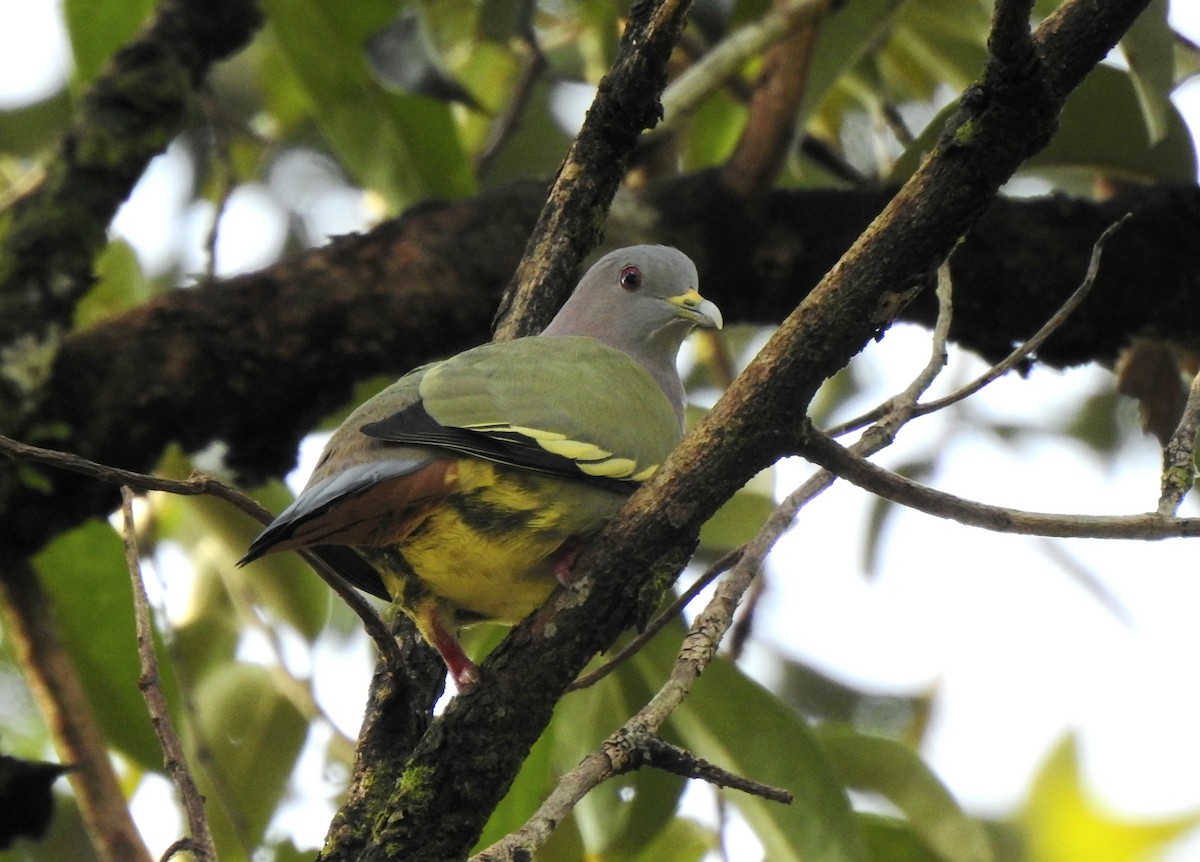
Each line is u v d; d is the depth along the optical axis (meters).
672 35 7.77
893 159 13.41
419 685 7.57
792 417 6.05
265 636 10.25
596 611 6.36
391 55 9.55
